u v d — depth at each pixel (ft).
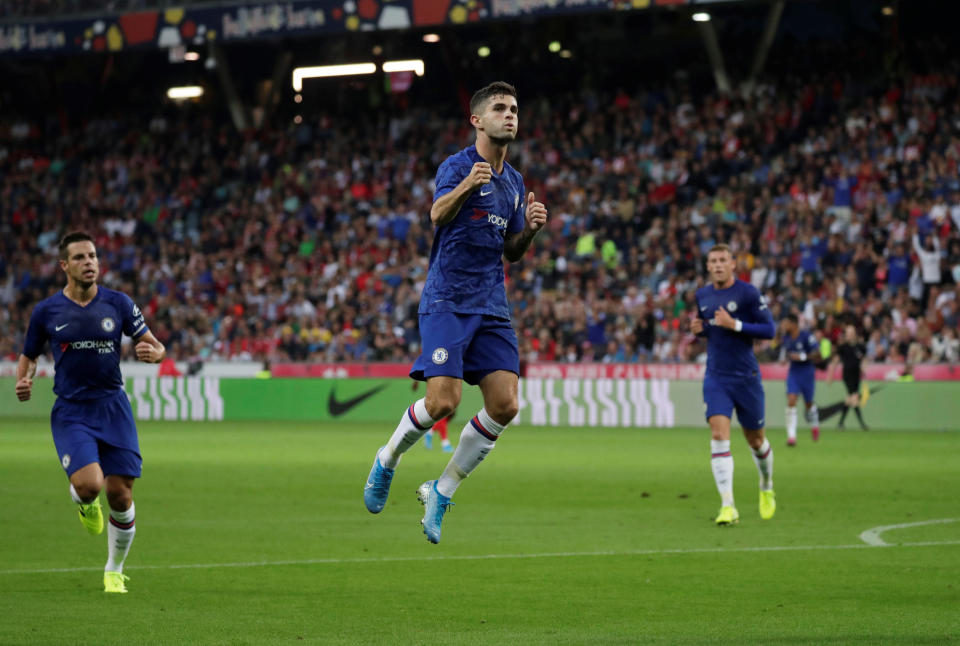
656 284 385.50
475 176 78.95
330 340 406.00
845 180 390.01
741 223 392.68
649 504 166.61
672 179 420.36
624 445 282.97
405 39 490.08
